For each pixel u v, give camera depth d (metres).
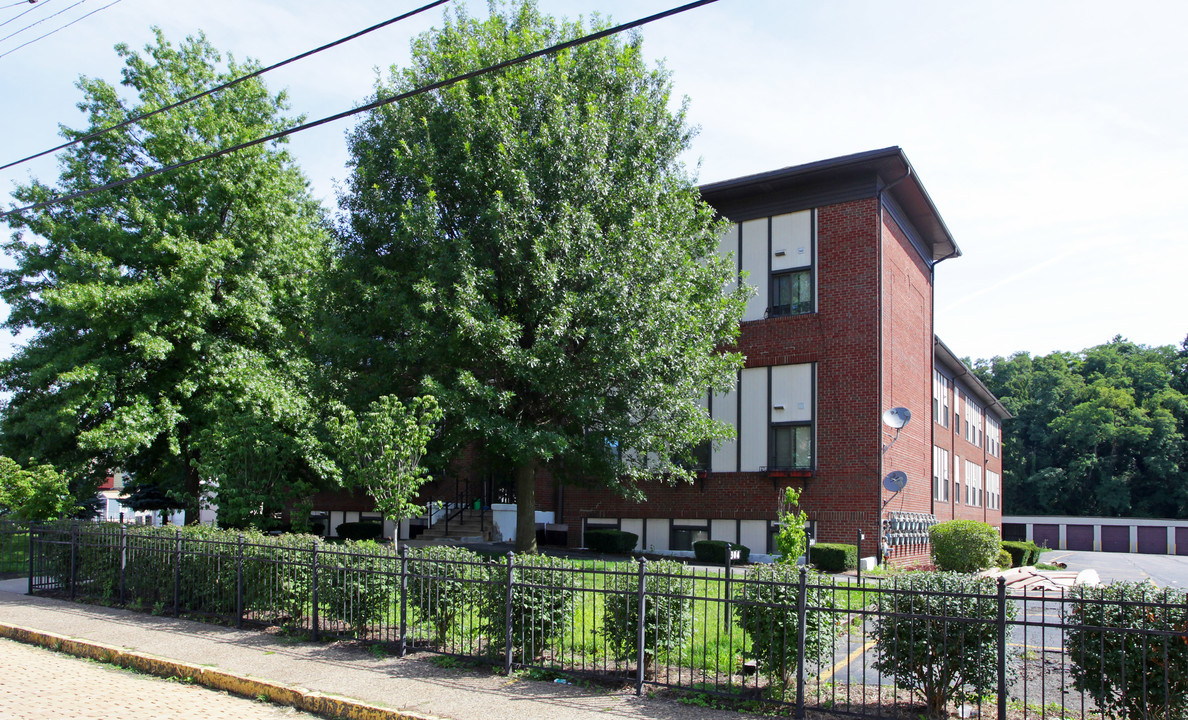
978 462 41.53
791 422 22.38
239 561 11.66
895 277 23.70
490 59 17.58
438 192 17.48
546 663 8.87
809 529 21.66
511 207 16.05
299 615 11.09
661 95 19.45
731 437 19.81
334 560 10.79
